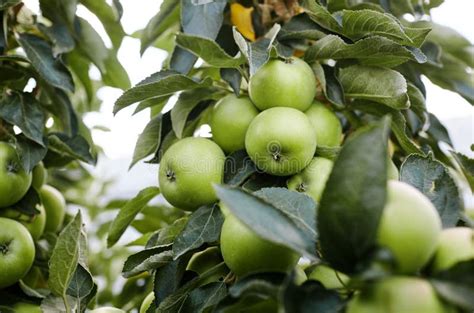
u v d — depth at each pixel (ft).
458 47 3.88
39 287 3.68
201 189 3.02
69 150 3.62
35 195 3.48
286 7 3.45
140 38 3.92
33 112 3.43
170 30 3.94
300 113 2.98
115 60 4.00
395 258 2.25
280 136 2.91
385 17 3.02
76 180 4.45
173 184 3.07
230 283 2.87
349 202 2.28
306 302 2.30
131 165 3.42
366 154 2.28
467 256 2.30
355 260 2.29
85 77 4.16
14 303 3.29
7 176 3.31
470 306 2.20
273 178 3.03
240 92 3.18
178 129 3.26
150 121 3.39
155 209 4.15
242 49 3.01
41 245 3.63
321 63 3.27
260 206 2.37
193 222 2.97
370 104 3.23
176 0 3.62
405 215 2.27
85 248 3.07
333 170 2.30
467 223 2.79
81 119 4.03
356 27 3.12
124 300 3.82
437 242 2.31
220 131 3.10
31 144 3.39
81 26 3.89
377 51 3.06
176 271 3.01
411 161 2.70
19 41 3.53
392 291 2.23
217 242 3.03
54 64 3.53
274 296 2.39
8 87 3.62
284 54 3.11
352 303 2.27
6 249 3.27
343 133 3.55
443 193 2.62
